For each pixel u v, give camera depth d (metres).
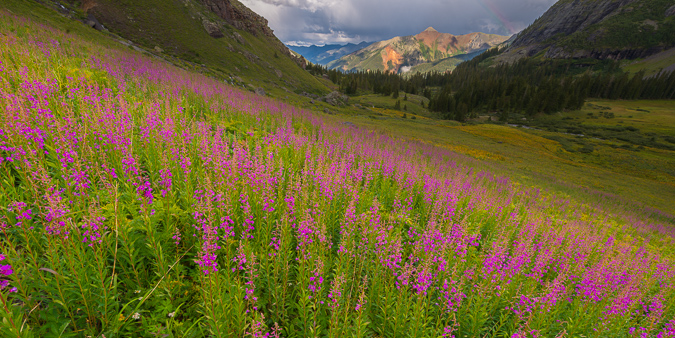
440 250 4.77
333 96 111.31
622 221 17.41
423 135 56.97
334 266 4.64
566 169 45.53
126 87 9.93
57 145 4.32
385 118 89.94
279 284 3.96
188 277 4.01
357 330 3.41
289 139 9.95
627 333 5.13
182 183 5.03
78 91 6.57
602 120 124.25
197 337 3.21
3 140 3.89
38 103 4.96
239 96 18.03
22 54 8.79
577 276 5.69
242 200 4.53
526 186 22.53
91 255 3.26
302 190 5.26
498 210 9.17
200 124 7.09
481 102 159.62
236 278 3.68
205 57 91.50
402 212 6.95
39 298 2.80
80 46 17.38
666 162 60.91
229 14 134.00
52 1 51.34
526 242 5.32
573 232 8.26
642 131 102.38
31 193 3.57
